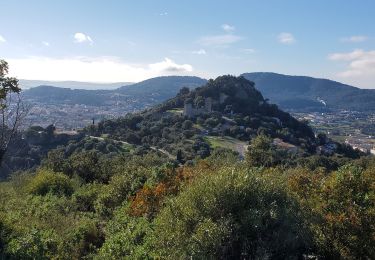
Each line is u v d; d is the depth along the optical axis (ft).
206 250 34.06
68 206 69.15
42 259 40.83
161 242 38.55
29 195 79.87
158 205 56.13
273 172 54.60
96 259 44.55
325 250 40.81
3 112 52.95
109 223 57.00
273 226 36.09
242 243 35.27
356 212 41.50
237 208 37.01
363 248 40.52
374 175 48.08
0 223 47.29
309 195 47.73
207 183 38.37
